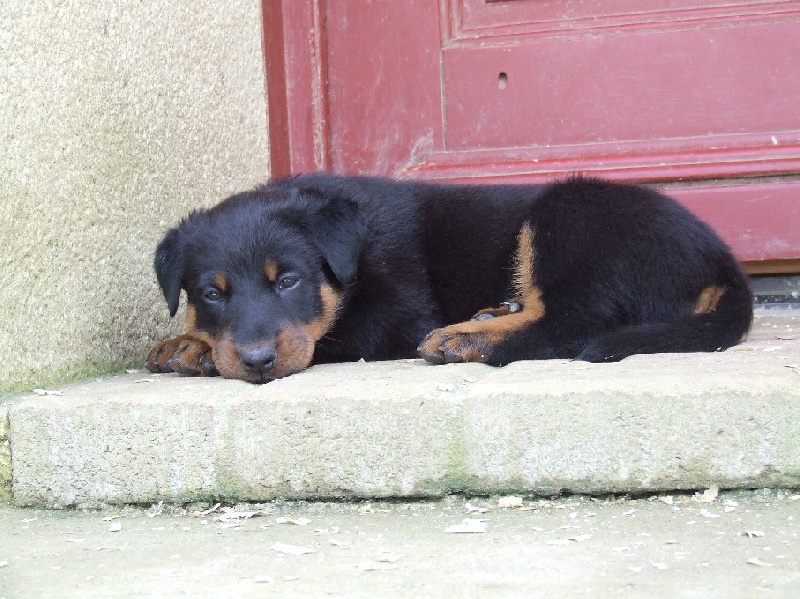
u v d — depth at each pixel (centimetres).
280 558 162
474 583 155
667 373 175
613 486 173
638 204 205
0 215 186
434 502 176
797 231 227
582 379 175
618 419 172
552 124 233
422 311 210
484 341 197
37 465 181
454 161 235
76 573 161
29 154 189
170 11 213
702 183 229
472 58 234
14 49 187
